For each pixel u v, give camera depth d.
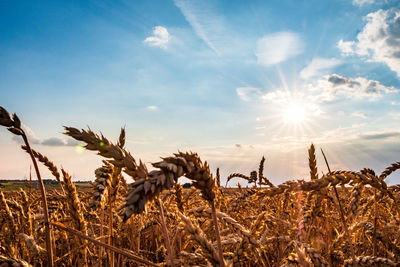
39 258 3.30
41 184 2.18
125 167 1.55
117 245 3.58
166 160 1.37
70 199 2.96
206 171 1.65
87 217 4.26
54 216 3.67
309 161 2.80
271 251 3.60
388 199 3.79
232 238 3.19
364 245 3.65
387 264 2.27
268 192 1.82
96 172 2.66
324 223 3.30
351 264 2.43
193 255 2.61
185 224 2.13
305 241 2.74
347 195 3.71
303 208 3.02
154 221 4.39
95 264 3.38
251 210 5.29
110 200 2.85
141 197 1.16
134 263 4.07
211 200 1.80
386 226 3.38
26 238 3.09
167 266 2.63
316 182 1.78
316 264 2.30
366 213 3.84
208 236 3.78
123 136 2.49
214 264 1.93
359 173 2.03
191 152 1.60
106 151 1.55
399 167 2.74
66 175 2.96
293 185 1.79
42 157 2.92
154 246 5.37
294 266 2.35
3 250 3.53
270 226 4.45
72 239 3.67
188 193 4.52
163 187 1.21
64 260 3.65
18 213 3.87
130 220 3.98
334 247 2.83
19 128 2.04
